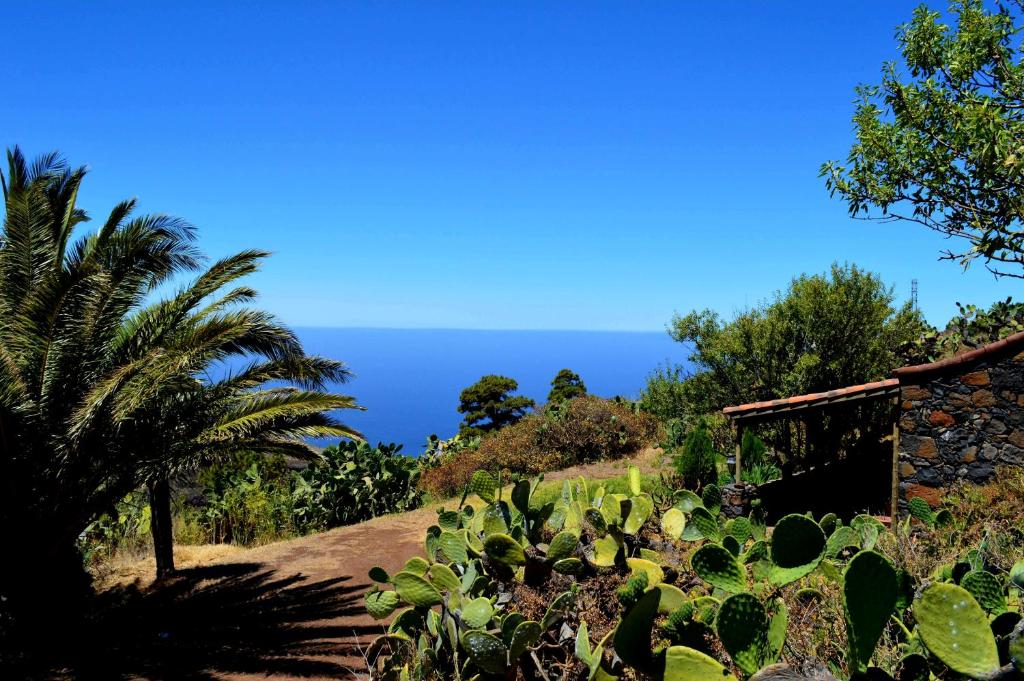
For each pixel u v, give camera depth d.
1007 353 8.67
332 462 17.50
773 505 11.03
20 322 9.17
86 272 8.93
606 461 19.56
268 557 13.04
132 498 15.77
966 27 9.48
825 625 2.53
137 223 10.02
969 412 8.88
